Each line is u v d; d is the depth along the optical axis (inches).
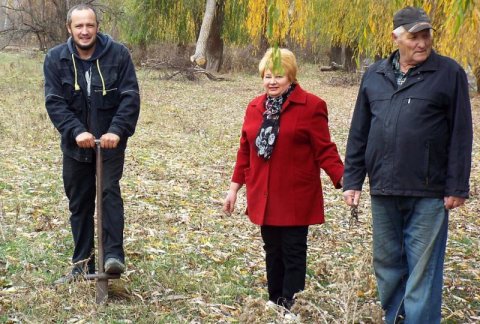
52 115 173.3
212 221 279.0
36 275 192.1
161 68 1159.0
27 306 168.6
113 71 176.4
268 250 175.5
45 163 386.6
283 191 167.5
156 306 173.8
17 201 285.0
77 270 184.2
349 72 1343.5
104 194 176.1
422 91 145.3
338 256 239.0
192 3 1107.3
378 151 150.6
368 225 290.8
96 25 174.6
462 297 200.7
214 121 658.2
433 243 148.9
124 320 164.4
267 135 167.6
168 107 751.1
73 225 183.8
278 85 167.3
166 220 272.8
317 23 529.3
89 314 165.2
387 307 162.9
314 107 167.0
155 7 1109.7
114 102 177.8
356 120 159.3
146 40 1176.8
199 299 182.4
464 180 143.9
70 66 174.7
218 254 229.8
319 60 1644.9
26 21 1058.7
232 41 1165.1
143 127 579.5
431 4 234.2
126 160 415.5
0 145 442.3
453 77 144.3
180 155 451.5
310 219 168.4
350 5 413.1
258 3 252.4
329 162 166.1
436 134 145.2
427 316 149.9
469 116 144.9
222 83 1128.2
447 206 145.6
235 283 202.1
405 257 158.6
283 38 220.5
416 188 146.8
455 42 243.8
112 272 173.0
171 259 217.2
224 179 379.9
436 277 150.9
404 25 144.8
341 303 163.8
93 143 169.9
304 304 167.8
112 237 175.8
